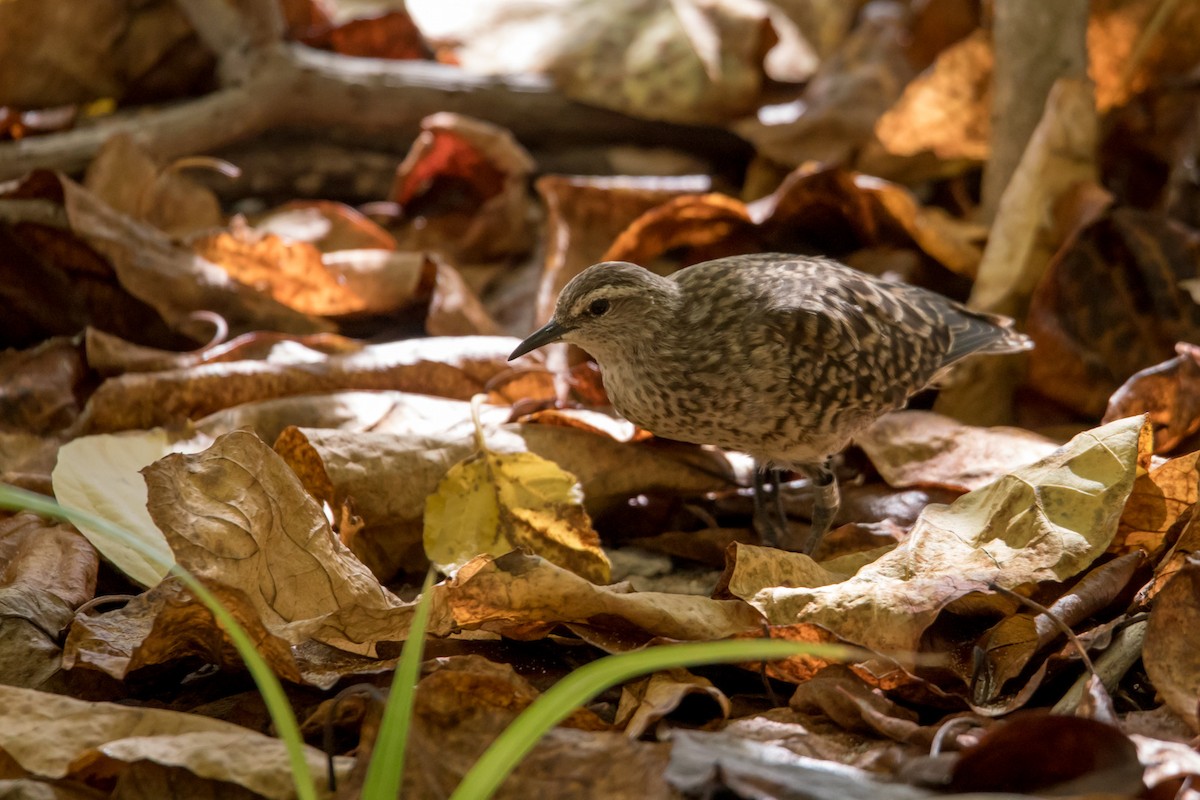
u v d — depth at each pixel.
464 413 10.17
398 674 5.34
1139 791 5.78
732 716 7.29
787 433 9.26
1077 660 7.14
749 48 14.73
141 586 8.55
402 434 9.31
